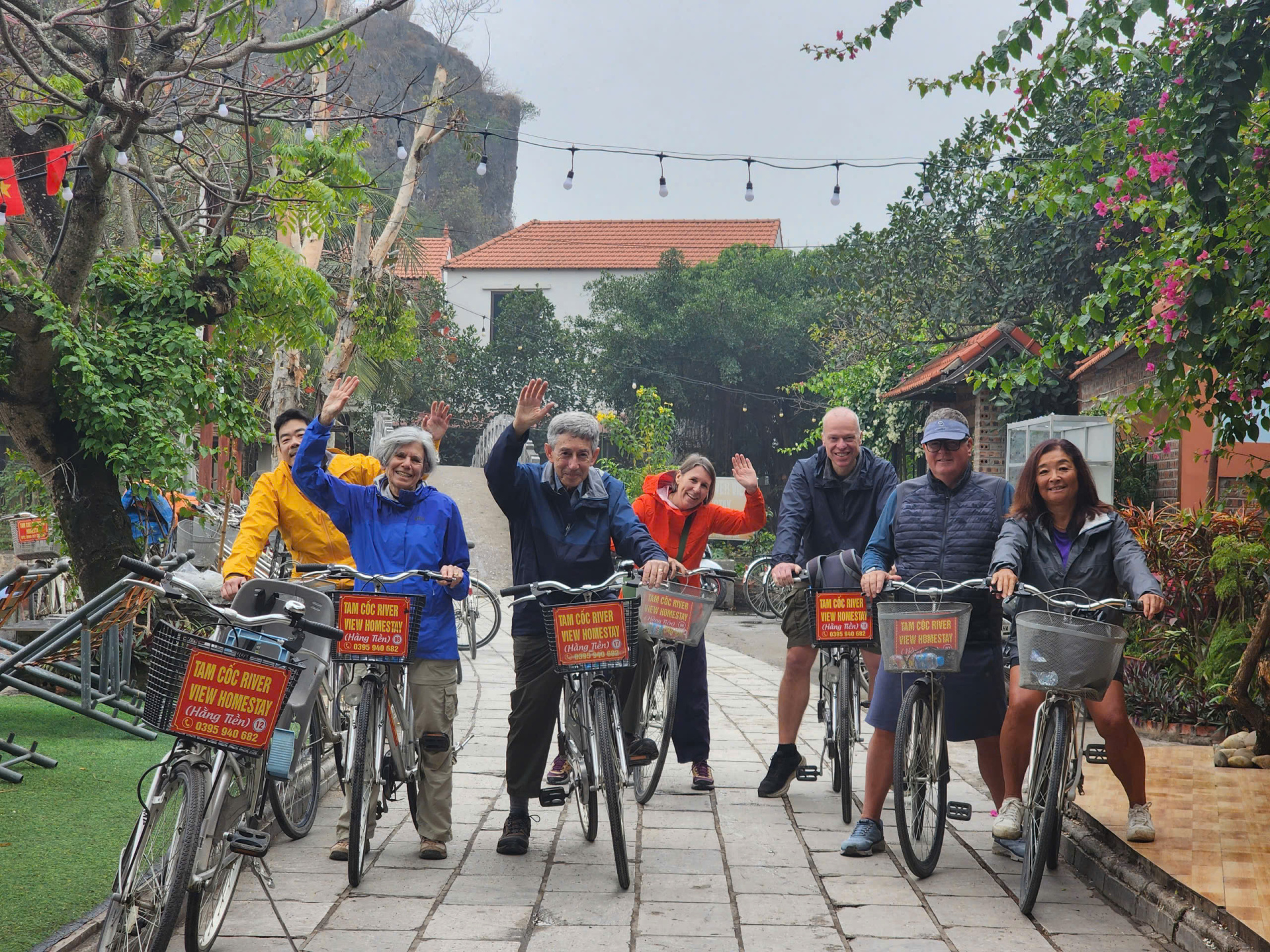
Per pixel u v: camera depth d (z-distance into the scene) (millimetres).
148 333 8297
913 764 4855
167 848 3475
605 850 5262
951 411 5359
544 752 5188
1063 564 4973
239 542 5602
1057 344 7125
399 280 19297
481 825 5656
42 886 4285
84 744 6797
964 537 5289
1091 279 14742
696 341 35125
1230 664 7723
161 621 3566
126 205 10766
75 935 3793
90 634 6672
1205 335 5648
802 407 34938
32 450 8172
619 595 5211
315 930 4141
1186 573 8250
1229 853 4797
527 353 35344
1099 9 5371
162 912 3295
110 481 8359
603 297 36969
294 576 4754
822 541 6281
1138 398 6707
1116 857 4879
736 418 35375
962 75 6074
